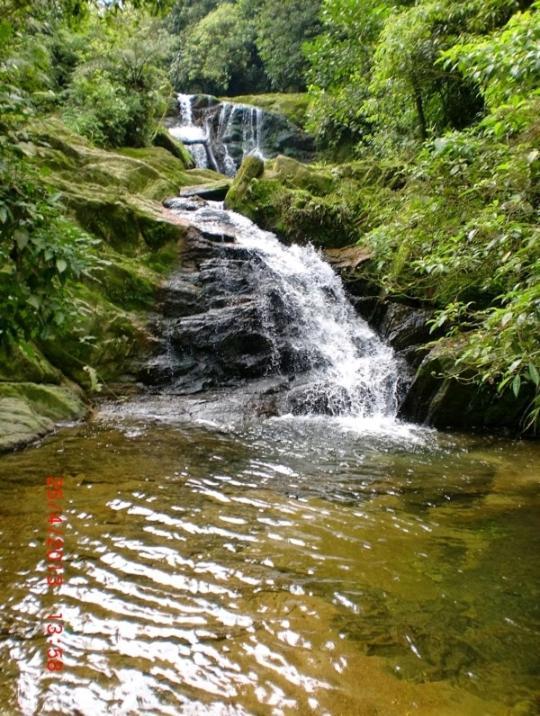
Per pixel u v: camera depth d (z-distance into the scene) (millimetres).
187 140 17328
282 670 2059
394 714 1854
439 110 9250
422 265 4188
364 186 10445
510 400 6023
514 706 1905
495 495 4020
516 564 2943
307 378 7332
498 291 5938
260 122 17891
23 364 5742
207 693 1934
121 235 8094
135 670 2033
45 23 4148
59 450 4625
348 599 2555
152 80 13477
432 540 3227
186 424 5805
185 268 8281
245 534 3199
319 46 12938
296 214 9922
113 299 7258
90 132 11711
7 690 1904
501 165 3223
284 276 8508
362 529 3344
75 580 2617
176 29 25969
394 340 7664
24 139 2756
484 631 2336
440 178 4039
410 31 7477
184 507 3543
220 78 23609
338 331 8211
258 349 7512
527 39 3391
